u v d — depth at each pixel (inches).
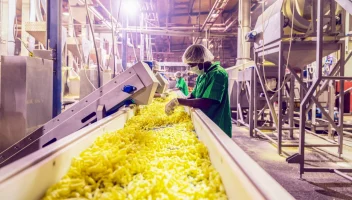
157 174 40.6
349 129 222.2
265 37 163.3
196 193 34.9
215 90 97.1
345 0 93.7
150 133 68.7
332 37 143.3
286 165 142.7
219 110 101.7
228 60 650.8
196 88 116.7
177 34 354.0
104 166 40.7
